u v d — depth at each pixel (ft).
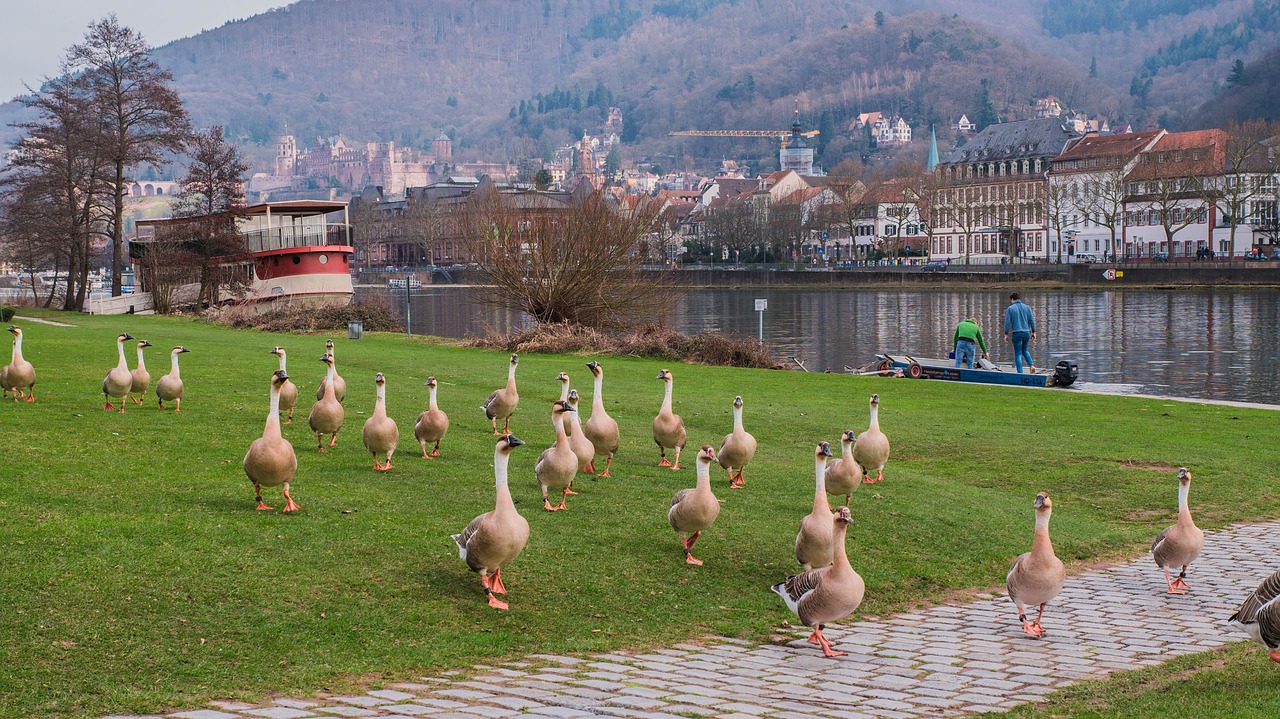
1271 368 168.25
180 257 254.88
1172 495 63.98
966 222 535.60
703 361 149.18
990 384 119.03
